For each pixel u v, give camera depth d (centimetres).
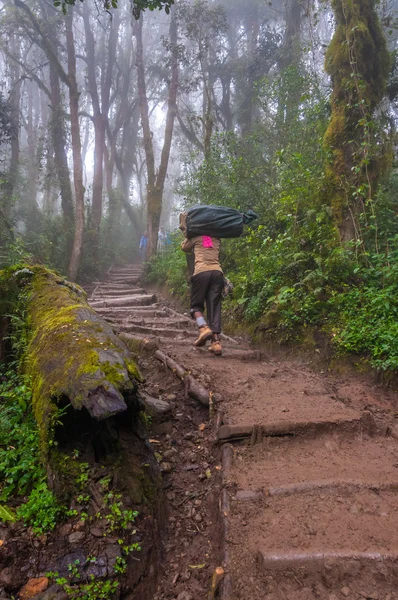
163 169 1538
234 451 321
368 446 326
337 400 396
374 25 645
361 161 588
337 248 573
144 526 249
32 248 1394
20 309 452
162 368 472
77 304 395
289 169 802
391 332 444
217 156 1096
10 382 378
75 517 241
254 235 744
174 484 305
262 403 379
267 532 243
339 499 265
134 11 548
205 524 270
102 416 234
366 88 628
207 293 516
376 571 215
